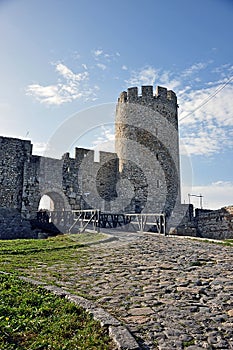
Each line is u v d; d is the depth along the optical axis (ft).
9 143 57.67
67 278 17.65
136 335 10.16
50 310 12.00
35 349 9.27
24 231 55.42
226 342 9.76
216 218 54.60
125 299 13.79
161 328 10.72
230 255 25.21
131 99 64.85
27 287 14.65
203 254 25.75
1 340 9.57
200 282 16.57
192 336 10.14
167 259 23.56
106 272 19.25
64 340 9.76
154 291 15.02
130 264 21.70
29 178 58.23
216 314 11.99
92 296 14.23
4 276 16.08
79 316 11.48
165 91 65.98
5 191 55.93
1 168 56.29
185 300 13.65
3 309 11.62
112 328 10.32
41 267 20.52
